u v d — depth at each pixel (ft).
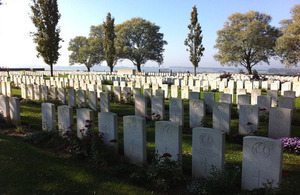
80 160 19.04
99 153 18.34
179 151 16.76
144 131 18.17
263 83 70.59
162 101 32.14
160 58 208.33
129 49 189.57
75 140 20.30
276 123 25.16
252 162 14.02
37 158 18.17
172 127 16.78
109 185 14.85
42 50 89.40
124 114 36.06
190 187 14.88
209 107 37.55
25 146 20.49
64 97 42.47
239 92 42.09
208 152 15.58
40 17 88.17
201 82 75.77
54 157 19.10
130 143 19.19
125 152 19.79
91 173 16.49
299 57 122.72
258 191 13.26
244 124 27.07
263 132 27.89
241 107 27.02
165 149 17.49
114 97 47.44
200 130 15.79
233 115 34.76
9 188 13.52
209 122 30.68
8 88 49.57
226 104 26.78
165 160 15.57
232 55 156.87
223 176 14.10
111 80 90.89
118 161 19.19
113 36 147.02
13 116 28.12
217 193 13.74
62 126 23.48
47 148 21.50
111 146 19.92
